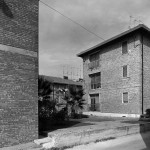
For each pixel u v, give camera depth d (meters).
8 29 8.70
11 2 8.87
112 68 25.06
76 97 21.12
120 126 12.36
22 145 8.47
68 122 15.55
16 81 8.80
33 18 9.70
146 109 21.25
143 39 22.25
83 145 9.77
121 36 23.22
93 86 28.73
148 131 14.31
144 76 21.95
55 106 15.88
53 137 9.05
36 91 9.51
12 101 8.58
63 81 35.97
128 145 10.04
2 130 8.16
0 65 8.33
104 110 25.84
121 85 23.58
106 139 11.09
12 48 8.78
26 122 8.95
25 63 9.22
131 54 22.58
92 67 28.50
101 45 26.31
